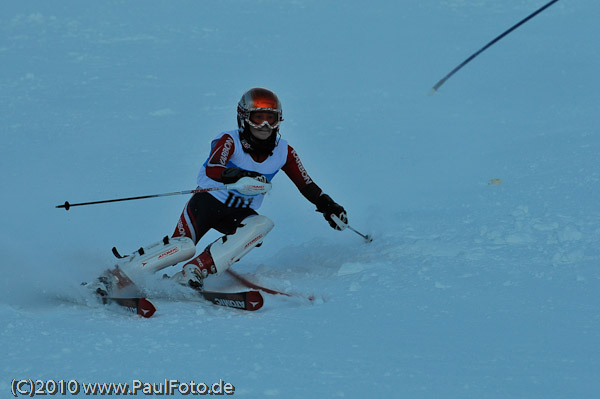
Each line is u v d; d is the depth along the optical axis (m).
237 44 61.53
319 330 12.61
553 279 15.18
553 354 11.18
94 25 67.00
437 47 58.69
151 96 45.78
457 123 37.91
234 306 14.20
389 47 59.44
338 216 17.91
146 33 64.69
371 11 72.00
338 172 29.89
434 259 17.11
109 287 15.14
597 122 35.19
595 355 11.09
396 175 28.72
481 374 10.48
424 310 13.64
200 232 16.86
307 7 73.81
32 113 41.47
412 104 43.03
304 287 15.91
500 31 63.41
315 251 19.20
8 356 11.18
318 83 49.28
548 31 62.34
